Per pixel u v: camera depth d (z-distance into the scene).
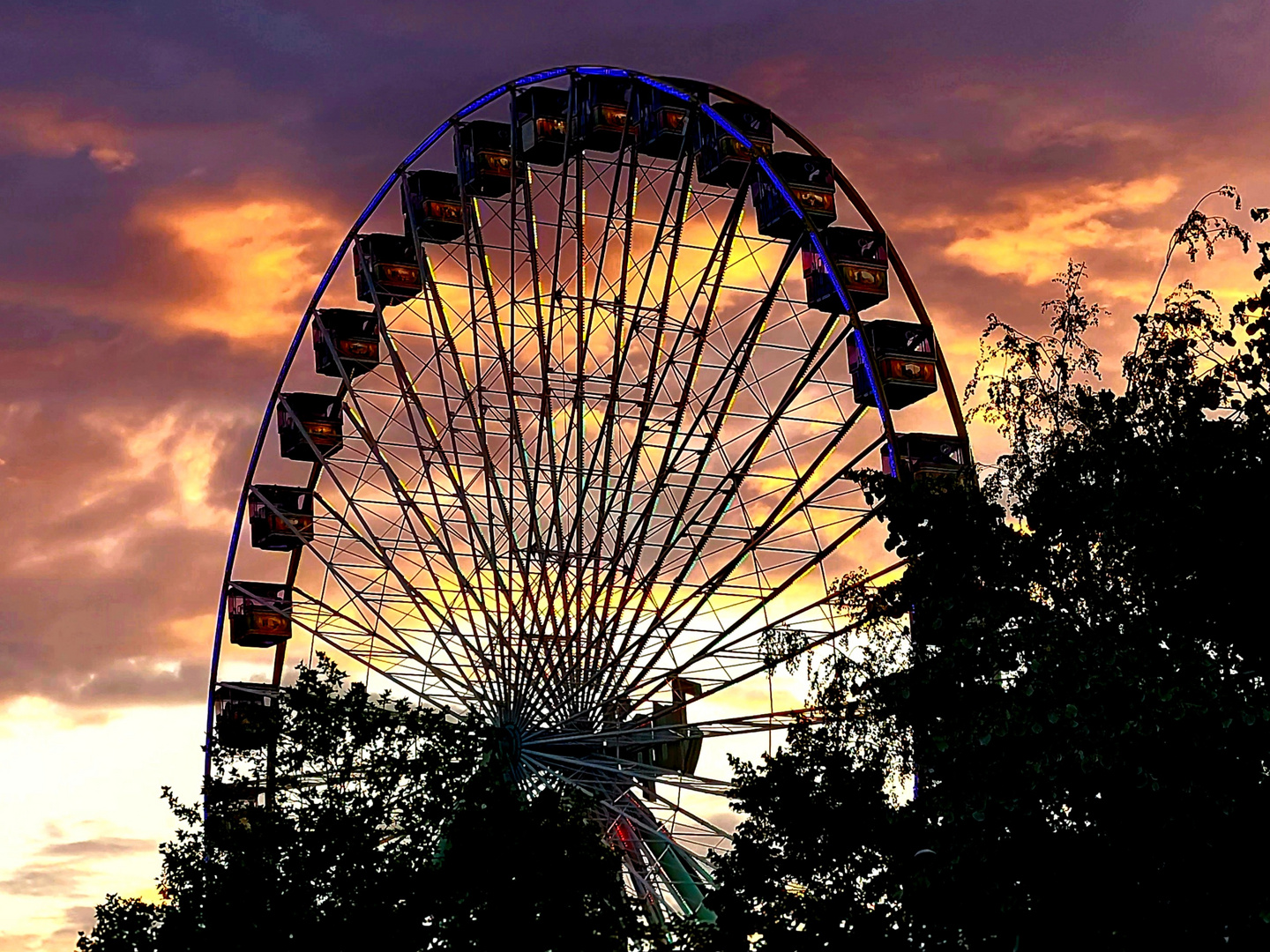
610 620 56.72
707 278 57.28
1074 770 29.50
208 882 40.88
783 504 56.38
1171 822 29.02
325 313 69.06
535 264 59.22
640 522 56.28
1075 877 30.00
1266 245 32.16
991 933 31.52
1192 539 30.92
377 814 41.41
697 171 59.78
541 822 41.91
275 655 71.44
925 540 33.22
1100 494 31.86
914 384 56.88
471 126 63.84
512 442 57.88
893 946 35.44
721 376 56.56
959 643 31.52
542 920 39.88
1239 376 31.89
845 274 57.09
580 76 60.50
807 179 58.44
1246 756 29.05
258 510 71.44
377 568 61.97
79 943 41.69
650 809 56.38
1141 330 32.72
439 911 39.81
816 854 37.28
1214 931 29.36
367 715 42.88
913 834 34.25
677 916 42.34
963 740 30.84
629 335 57.19
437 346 60.72
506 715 57.09
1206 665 29.34
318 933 39.00
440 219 64.81
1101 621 31.81
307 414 70.50
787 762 38.38
